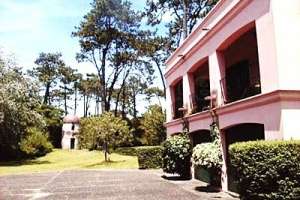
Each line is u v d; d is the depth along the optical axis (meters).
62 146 53.69
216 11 13.08
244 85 14.13
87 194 11.91
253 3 10.18
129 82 55.59
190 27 30.62
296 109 8.71
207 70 16.89
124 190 12.70
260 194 8.03
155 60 40.72
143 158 23.06
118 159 31.06
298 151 7.70
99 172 21.27
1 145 33.34
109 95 43.72
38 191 13.04
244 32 11.37
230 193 11.44
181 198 10.62
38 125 32.81
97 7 40.00
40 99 32.88
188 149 15.91
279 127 8.73
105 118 28.11
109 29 41.19
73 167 26.62
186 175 16.39
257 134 10.52
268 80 9.29
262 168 7.98
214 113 12.81
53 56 63.50
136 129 43.44
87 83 59.06
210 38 13.60
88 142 29.19
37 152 38.09
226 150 12.42
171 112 20.17
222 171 12.34
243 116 10.72
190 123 16.12
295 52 9.00
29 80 31.14
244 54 14.42
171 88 20.59
